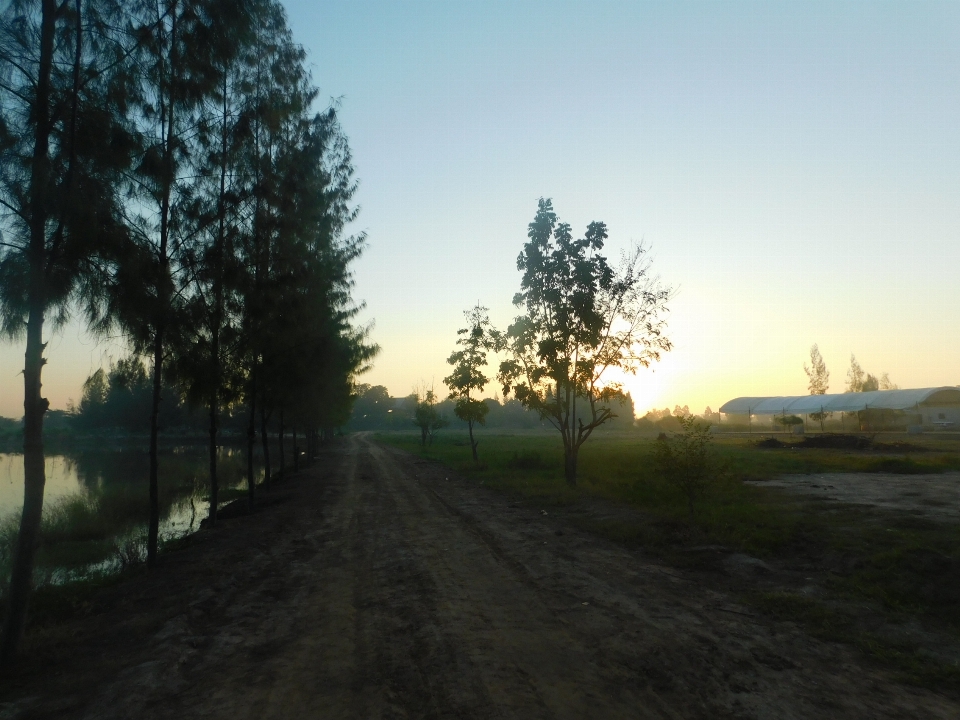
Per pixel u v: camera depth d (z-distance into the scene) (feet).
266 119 45.55
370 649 22.18
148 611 28.63
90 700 18.63
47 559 45.29
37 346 23.99
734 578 30.55
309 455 137.08
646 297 68.28
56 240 24.34
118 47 27.78
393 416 497.46
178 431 273.54
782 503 50.14
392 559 37.47
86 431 242.37
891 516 41.88
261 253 46.96
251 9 35.70
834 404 229.86
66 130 25.09
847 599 26.11
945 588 25.84
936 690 17.74
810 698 17.26
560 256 69.15
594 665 19.90
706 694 17.61
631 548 38.34
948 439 145.89
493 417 418.72
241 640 23.77
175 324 37.93
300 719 16.83
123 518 66.44
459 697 17.83
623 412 325.21
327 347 71.92
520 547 39.52
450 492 72.54
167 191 33.30
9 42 24.21
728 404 285.43
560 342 68.44
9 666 21.86
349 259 75.46
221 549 44.14
